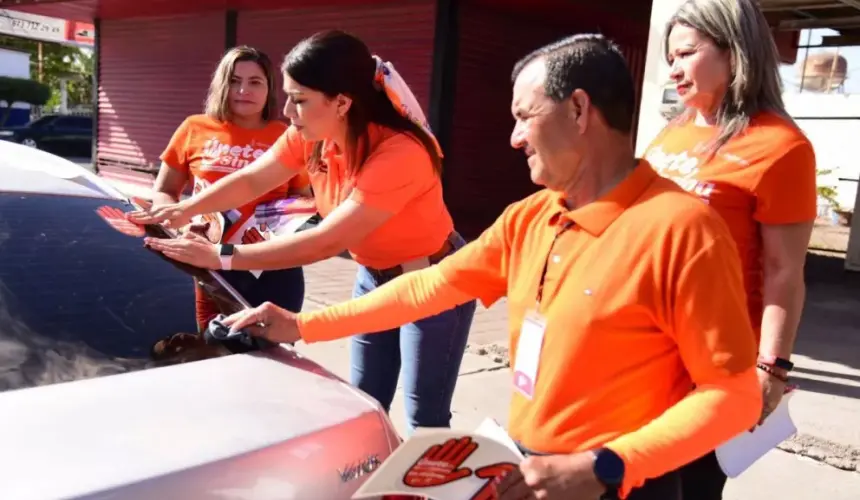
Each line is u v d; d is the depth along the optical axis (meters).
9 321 1.85
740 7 1.96
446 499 1.43
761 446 2.00
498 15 10.19
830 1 9.66
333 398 1.76
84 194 2.46
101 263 2.14
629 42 11.59
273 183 2.80
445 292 1.84
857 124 20.52
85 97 44.47
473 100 10.16
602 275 1.42
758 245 2.06
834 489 3.69
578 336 1.43
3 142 2.73
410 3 9.86
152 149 14.37
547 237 1.55
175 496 1.37
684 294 1.35
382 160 2.37
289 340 1.99
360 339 2.84
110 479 1.32
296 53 2.31
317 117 2.36
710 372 1.34
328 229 2.34
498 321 6.41
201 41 12.96
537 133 1.47
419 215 2.55
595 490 1.28
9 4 14.06
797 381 5.36
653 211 1.40
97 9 13.77
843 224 18.67
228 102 3.35
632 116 1.49
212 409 1.61
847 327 7.34
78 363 1.79
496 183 10.80
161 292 2.10
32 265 2.05
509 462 1.38
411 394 2.70
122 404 1.58
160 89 14.00
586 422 1.46
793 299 1.97
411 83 9.99
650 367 1.43
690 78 2.06
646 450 1.29
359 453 1.65
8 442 1.38
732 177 1.99
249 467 1.47
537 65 1.47
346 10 10.63
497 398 4.58
